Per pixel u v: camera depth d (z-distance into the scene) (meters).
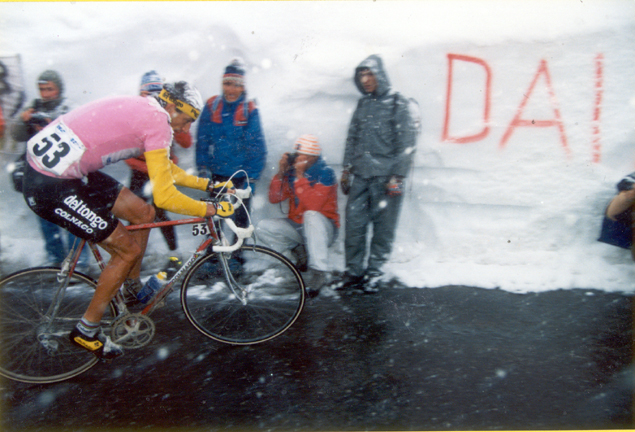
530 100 3.18
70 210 2.05
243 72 3.00
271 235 3.05
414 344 2.55
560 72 3.15
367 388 2.21
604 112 3.19
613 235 3.22
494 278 3.21
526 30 3.11
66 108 3.08
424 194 3.30
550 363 2.39
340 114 3.14
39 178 2.02
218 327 2.64
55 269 2.27
